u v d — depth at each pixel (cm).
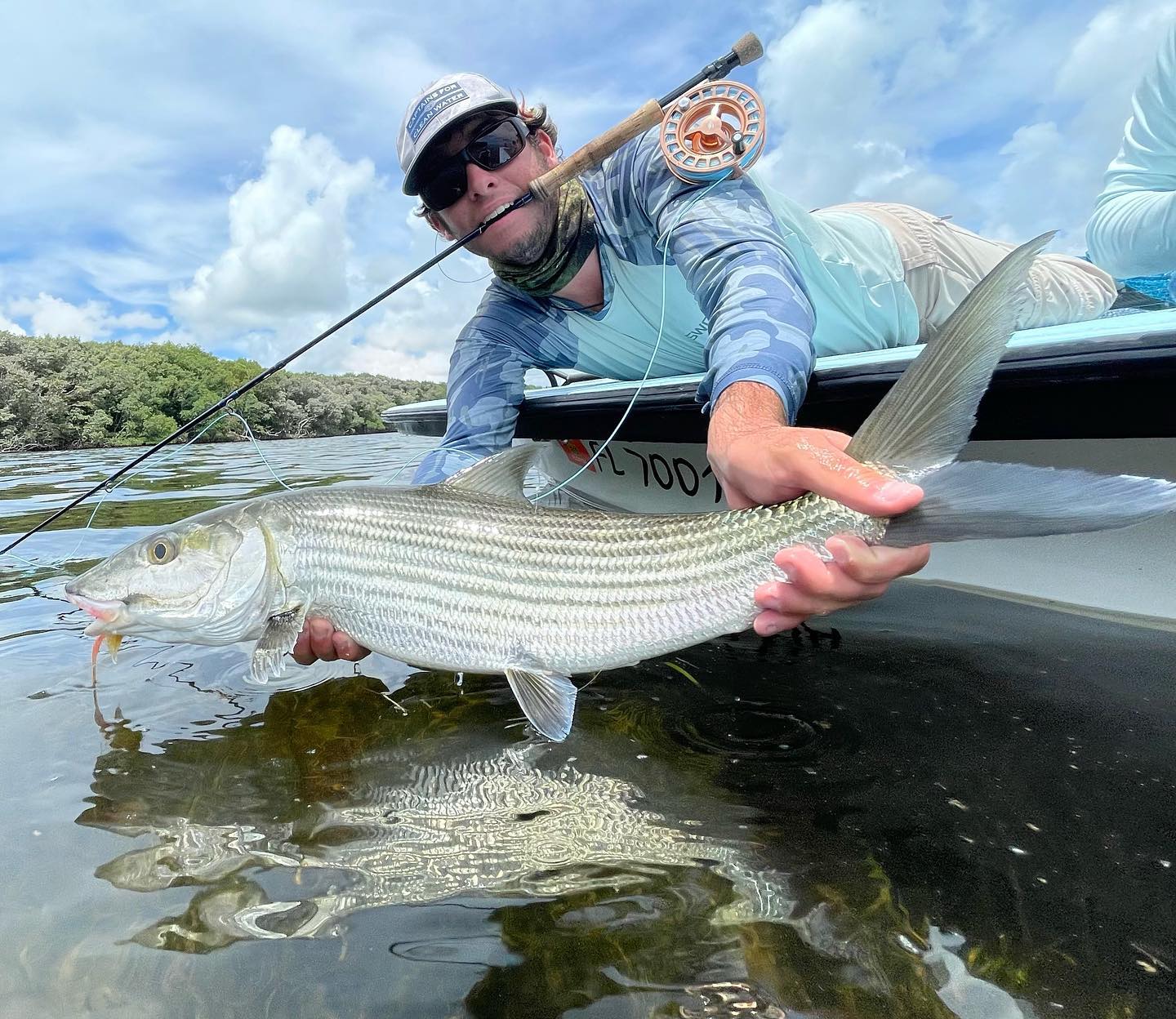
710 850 56
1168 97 109
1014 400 74
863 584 63
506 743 71
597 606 76
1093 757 64
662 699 78
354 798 63
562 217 107
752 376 72
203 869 55
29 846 57
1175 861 52
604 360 124
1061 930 46
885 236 117
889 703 74
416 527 81
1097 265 127
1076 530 57
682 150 90
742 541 72
